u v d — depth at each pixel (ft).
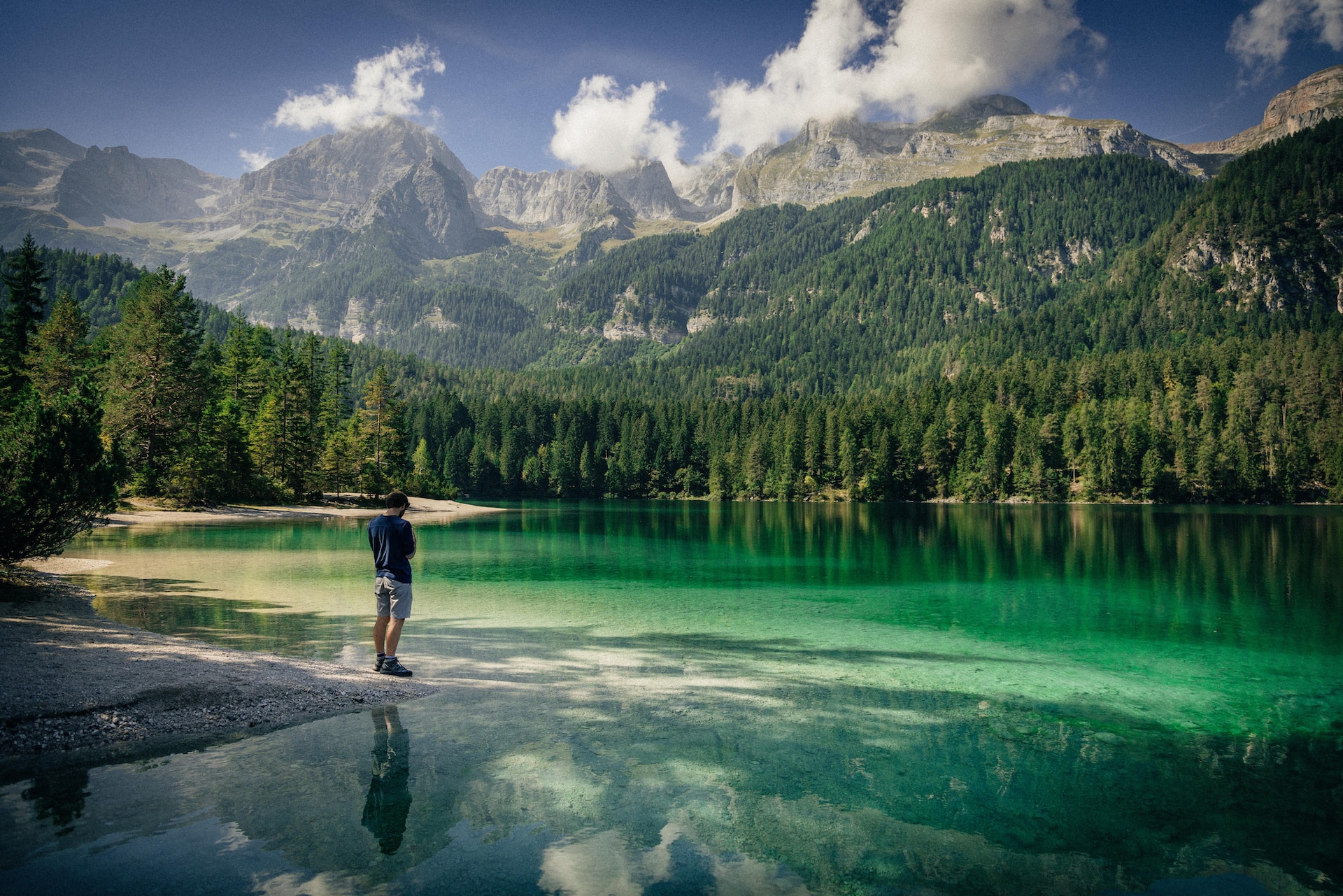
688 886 14.76
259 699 27.50
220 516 171.53
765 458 431.84
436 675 33.24
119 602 51.24
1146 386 439.22
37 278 167.12
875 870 16.06
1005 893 15.31
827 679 34.73
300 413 229.25
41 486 47.80
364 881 14.46
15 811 17.53
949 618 54.90
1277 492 351.87
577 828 17.56
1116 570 91.56
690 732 25.75
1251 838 18.69
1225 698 32.94
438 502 289.74
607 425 512.22
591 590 68.44
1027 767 23.41
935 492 400.47
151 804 18.07
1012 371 484.74
